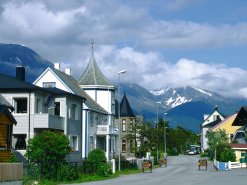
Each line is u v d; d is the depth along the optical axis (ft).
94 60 247.91
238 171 179.63
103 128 217.77
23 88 153.48
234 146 267.18
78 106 185.47
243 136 274.16
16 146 154.61
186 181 118.83
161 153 310.04
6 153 129.59
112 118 244.01
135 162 197.77
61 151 124.06
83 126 202.80
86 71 245.24
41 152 121.70
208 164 257.14
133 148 309.22
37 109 158.92
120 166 175.11
